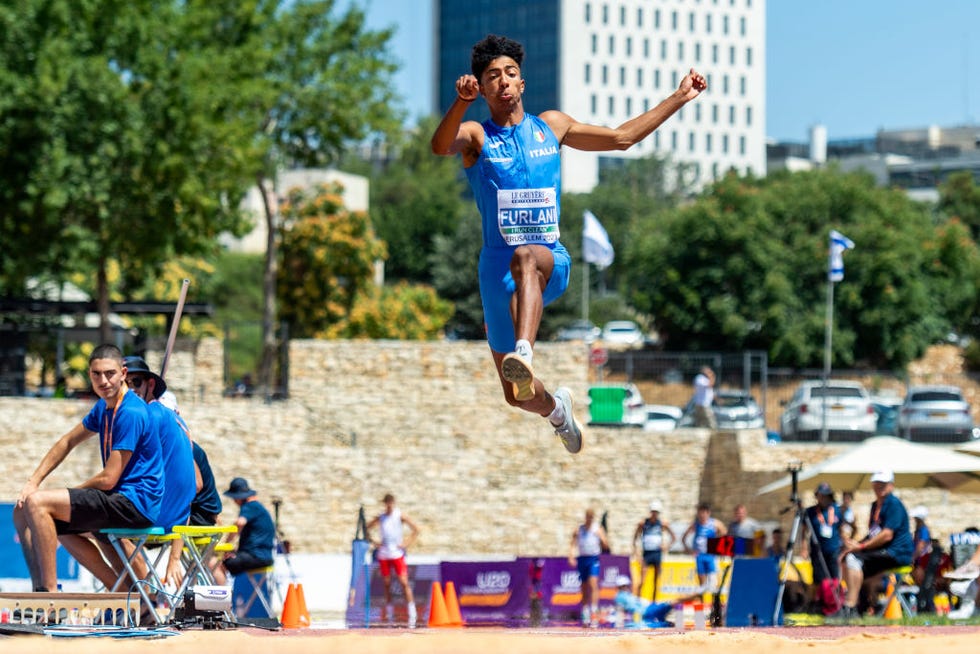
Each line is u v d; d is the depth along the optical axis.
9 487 49.09
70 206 53.81
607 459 56.22
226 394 56.22
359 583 32.66
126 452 15.68
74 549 16.92
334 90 70.94
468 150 11.95
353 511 52.06
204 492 19.58
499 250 11.93
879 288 95.25
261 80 63.53
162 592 15.86
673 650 10.37
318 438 56.41
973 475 40.88
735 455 56.03
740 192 100.25
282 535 41.81
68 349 68.56
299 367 57.03
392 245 172.25
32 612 14.56
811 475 38.34
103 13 54.16
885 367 96.69
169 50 56.12
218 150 55.78
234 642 10.15
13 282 55.59
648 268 101.44
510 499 52.81
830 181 100.75
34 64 52.59
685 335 100.62
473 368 57.12
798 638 11.92
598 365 60.28
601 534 40.84
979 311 101.69
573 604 36.38
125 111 52.91
